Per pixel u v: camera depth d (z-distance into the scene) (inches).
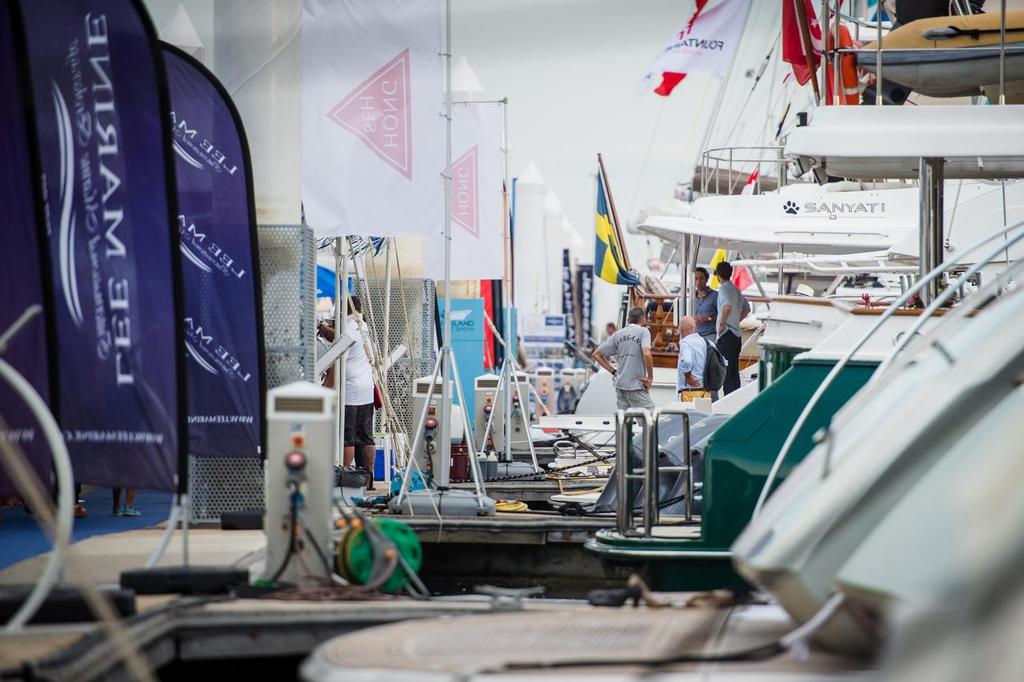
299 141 1290.6
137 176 789.2
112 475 803.4
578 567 1278.3
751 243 2546.8
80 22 794.2
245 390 1147.3
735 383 2174.0
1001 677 381.4
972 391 590.2
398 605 747.4
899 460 584.1
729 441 1033.5
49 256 780.6
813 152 1103.6
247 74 1288.1
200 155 1144.2
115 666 609.6
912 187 2349.9
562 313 5639.8
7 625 661.9
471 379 2610.7
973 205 1684.3
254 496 1230.9
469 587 1259.2
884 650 461.4
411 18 1363.2
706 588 1024.2
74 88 798.5
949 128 1093.8
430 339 2155.5
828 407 1027.3
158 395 791.1
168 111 783.1
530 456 2048.5
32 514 1279.5
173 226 785.6
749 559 594.9
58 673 560.7
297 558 804.0
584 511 1371.8
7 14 765.3
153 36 780.0
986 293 689.6
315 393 813.2
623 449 1063.0
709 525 1030.4
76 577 732.7
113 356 799.7
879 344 1032.2
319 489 810.8
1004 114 1093.8
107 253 799.1
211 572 788.6
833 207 2353.6
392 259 2148.1
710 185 3019.2
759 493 1026.1
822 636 548.7
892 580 485.4
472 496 1298.0
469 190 2058.3
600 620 645.9
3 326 773.9
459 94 2100.1
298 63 1293.1
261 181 1286.9
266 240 1251.8
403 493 1286.9
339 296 1681.8
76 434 808.3
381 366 1808.6
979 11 1485.0
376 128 1369.3
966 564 434.3
